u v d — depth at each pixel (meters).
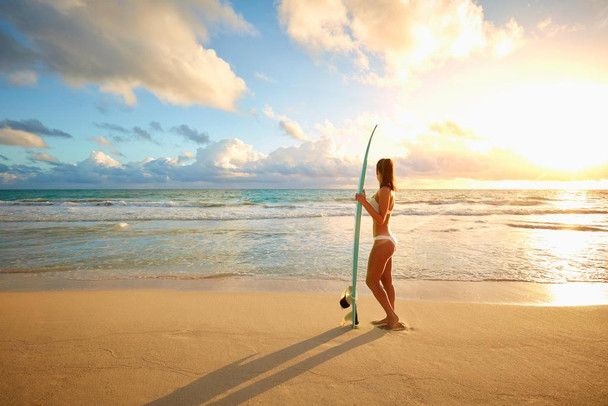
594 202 31.33
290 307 3.68
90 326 3.06
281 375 2.21
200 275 5.29
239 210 19.39
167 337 2.82
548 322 3.25
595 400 1.93
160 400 1.92
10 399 1.91
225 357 2.46
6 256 6.69
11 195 52.06
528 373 2.25
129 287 4.57
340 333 2.96
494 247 7.93
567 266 6.02
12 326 3.05
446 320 3.31
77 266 5.86
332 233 10.22
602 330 3.03
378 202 3.15
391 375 2.21
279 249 7.58
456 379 2.17
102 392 2.00
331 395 1.98
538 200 34.59
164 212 17.39
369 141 3.13
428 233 10.27
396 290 4.55
